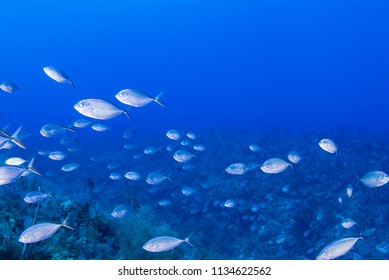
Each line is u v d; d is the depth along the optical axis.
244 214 11.41
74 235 5.56
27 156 18.53
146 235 6.38
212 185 13.54
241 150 18.81
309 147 18.17
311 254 9.33
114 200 13.16
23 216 5.71
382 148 17.23
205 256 6.88
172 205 12.69
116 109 5.25
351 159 14.98
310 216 10.51
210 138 24.44
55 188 8.75
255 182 12.96
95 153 22.80
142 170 16.41
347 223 7.04
